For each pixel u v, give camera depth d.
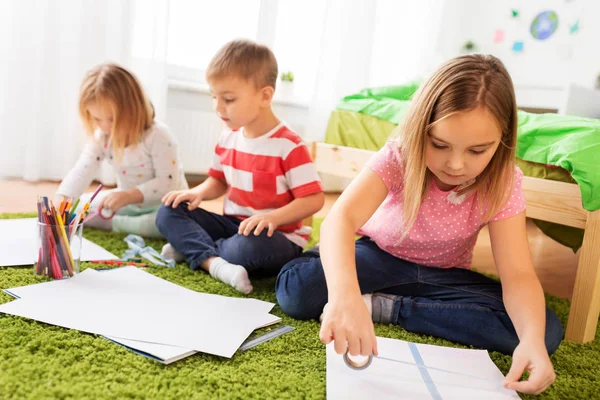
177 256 1.20
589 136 1.07
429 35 2.92
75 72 1.98
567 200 1.06
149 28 2.06
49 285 0.91
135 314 0.83
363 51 2.70
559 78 3.02
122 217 1.41
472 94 0.73
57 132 2.00
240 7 2.38
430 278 0.97
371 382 0.69
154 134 1.44
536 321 0.74
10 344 0.70
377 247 1.03
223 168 1.34
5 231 1.21
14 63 1.89
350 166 1.67
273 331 0.85
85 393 0.61
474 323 0.87
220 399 0.63
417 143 0.80
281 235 1.13
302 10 2.56
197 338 0.77
